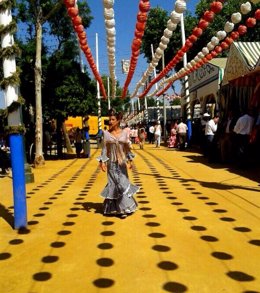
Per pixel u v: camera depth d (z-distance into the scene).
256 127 10.63
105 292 3.55
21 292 3.61
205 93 21.05
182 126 21.19
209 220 5.82
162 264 4.15
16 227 5.63
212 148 13.64
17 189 5.62
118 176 6.13
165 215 6.17
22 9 16.22
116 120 6.24
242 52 13.54
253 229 5.34
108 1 6.83
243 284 3.64
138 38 8.06
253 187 8.45
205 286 3.61
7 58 5.63
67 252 4.62
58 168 13.85
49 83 17.09
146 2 6.74
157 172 11.51
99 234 5.28
